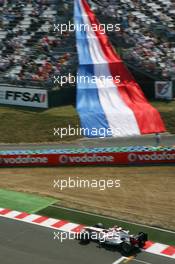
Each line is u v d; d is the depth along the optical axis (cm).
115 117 5616
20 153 4778
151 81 6319
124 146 5138
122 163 4728
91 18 6719
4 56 6706
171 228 3428
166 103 6025
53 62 6347
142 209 3741
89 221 3550
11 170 4691
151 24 6944
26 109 5978
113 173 4500
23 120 5719
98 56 6359
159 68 6356
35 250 3150
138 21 6956
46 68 6278
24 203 3869
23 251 3138
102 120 5591
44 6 7162
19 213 3697
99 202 3875
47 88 6047
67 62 6300
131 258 3048
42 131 5525
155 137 5359
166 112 5709
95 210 3716
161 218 3588
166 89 6138
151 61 6425
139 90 6075
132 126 5516
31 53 6600
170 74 6312
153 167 4616
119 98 5919
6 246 3203
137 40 6669
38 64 6391
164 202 3866
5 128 5616
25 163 4788
